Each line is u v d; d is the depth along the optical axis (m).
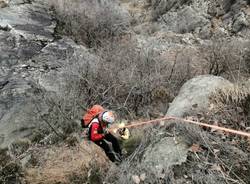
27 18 10.10
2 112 6.45
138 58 7.62
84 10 10.60
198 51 9.42
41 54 8.43
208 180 4.14
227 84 5.89
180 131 4.88
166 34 11.47
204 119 5.07
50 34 9.55
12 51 8.32
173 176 4.31
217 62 8.10
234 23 10.85
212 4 11.83
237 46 8.89
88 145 5.85
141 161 4.77
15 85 7.12
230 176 4.20
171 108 5.75
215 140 4.65
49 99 6.63
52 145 5.97
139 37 10.91
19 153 5.86
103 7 11.42
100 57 7.59
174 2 13.02
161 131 5.06
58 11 10.66
